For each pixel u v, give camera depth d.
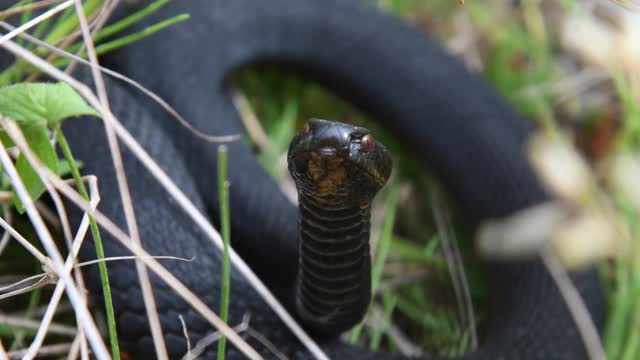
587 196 5.68
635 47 5.94
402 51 6.29
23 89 3.41
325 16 6.26
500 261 5.41
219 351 3.62
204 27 5.74
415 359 4.49
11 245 4.50
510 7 6.83
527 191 5.65
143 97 5.25
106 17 4.32
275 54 6.12
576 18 6.29
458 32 6.80
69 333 4.20
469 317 5.24
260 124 6.21
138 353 3.96
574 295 5.00
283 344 4.14
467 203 5.92
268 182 5.24
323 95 6.50
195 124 5.25
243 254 5.09
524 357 4.62
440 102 6.15
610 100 6.56
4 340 4.29
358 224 3.48
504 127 6.02
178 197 3.77
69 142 4.29
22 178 3.54
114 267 3.97
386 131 6.43
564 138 6.28
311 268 3.70
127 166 4.29
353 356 4.28
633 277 5.41
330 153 3.06
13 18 4.47
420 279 5.58
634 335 5.04
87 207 3.41
